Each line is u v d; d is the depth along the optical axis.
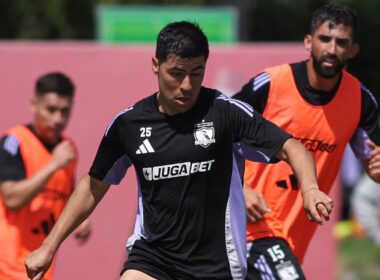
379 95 56.31
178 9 39.94
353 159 46.72
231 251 17.16
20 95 34.56
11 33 56.97
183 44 16.17
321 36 20.19
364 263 44.38
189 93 16.39
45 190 23.89
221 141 16.84
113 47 34.59
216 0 53.06
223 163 16.94
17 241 23.47
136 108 17.06
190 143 16.78
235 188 17.08
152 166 16.92
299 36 60.16
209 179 16.91
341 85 20.70
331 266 34.75
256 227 20.83
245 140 16.86
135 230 17.88
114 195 34.19
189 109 16.84
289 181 20.72
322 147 20.80
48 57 34.56
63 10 56.56
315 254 34.84
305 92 20.59
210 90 17.08
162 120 16.86
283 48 34.72
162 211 17.05
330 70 20.22
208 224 17.03
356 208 38.62
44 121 24.19
